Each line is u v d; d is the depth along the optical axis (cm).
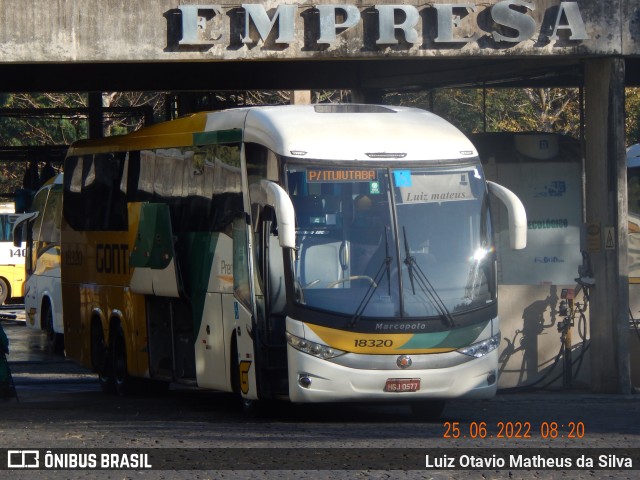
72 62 3919
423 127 3522
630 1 4169
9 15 3853
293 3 3966
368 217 3325
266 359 3375
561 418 3531
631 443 2897
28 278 6938
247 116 3562
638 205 5234
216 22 3941
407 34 4000
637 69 5556
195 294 3838
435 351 3259
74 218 4984
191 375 3916
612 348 4269
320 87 5538
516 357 4300
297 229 3275
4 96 11938
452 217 3391
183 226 3950
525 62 4756
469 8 4066
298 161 3325
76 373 5497
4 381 4238
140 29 3906
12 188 13688
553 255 4909
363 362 3216
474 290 3347
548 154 4962
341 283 3262
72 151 5075
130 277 4300
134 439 2972
